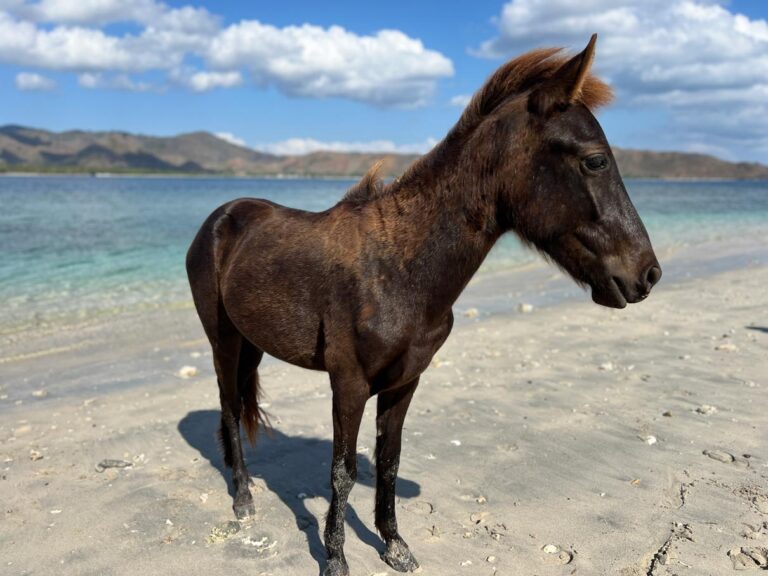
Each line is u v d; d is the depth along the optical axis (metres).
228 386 4.03
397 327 2.82
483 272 15.29
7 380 6.75
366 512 3.85
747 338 7.60
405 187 2.98
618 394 5.77
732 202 54.34
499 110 2.76
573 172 2.57
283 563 3.28
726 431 4.80
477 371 6.70
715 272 14.09
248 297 3.40
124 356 7.78
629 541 3.35
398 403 3.18
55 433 5.14
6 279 12.89
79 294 11.73
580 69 2.50
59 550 3.38
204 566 3.25
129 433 5.15
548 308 10.41
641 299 2.63
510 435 4.93
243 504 3.82
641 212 37.84
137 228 23.83
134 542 3.47
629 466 4.28
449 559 3.29
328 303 2.99
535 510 3.75
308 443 4.98
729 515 3.55
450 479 4.21
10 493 4.04
